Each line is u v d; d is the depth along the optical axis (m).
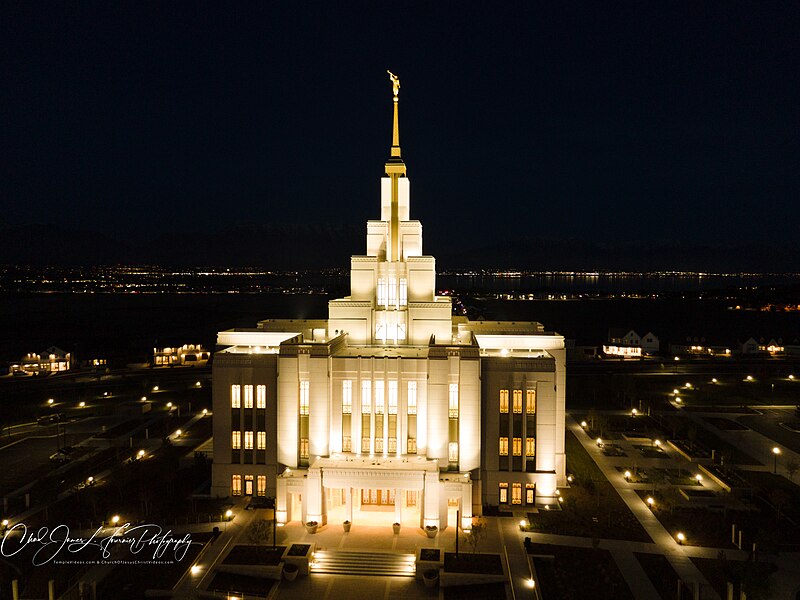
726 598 52.84
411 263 88.19
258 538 63.62
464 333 90.25
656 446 98.62
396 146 90.06
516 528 67.75
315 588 56.50
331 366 73.00
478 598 54.34
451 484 67.19
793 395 136.75
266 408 76.12
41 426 111.12
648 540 64.50
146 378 160.12
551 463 73.88
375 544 63.91
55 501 74.31
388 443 72.62
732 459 90.81
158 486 79.62
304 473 70.81
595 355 192.12
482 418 74.25
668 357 193.50
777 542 59.66
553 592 54.47
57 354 173.38
